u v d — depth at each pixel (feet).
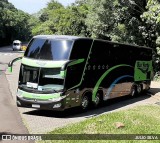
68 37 55.06
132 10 114.21
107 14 117.19
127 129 41.65
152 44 115.65
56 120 50.39
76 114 55.67
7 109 56.75
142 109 56.13
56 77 52.11
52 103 51.80
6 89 79.97
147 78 84.94
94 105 60.85
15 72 123.54
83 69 55.77
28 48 55.57
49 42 54.24
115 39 116.16
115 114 50.34
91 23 122.72
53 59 52.90
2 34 367.45
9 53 243.60
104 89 63.26
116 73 67.77
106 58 63.10
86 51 56.59
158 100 74.90
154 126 43.78
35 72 53.26
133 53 75.51
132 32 115.55
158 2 54.95
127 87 74.18
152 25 110.73
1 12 376.07
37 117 52.03
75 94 54.29
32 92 53.06
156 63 115.34
